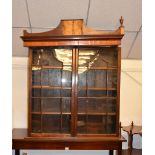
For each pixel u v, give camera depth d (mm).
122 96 2984
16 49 2713
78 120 2369
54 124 2400
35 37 2211
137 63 2938
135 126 2844
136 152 2777
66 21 2223
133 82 2971
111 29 2447
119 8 2121
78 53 2332
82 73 2391
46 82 2396
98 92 2400
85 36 2182
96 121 2381
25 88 2926
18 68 2902
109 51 2377
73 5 2100
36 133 2326
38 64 2383
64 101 2389
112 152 2734
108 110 2381
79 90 2387
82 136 2301
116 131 2303
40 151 2826
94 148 2256
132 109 2990
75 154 2852
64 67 2373
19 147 2256
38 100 2393
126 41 2580
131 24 2311
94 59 2377
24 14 2191
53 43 2232
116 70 2357
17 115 2918
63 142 2258
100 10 2162
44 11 2166
